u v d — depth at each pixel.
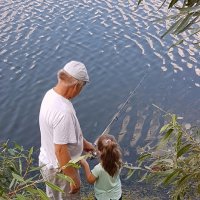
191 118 9.23
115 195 4.18
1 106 9.91
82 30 13.65
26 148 8.36
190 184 2.70
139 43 12.74
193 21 2.01
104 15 14.53
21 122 9.28
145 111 9.54
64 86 3.41
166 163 2.72
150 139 8.34
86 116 9.47
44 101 3.50
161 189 5.61
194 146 2.52
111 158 4.00
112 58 12.09
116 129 8.84
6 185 2.84
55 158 3.55
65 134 3.41
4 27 13.79
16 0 15.71
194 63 11.52
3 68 11.57
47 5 15.35
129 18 14.22
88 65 11.83
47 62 11.92
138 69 11.50
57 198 3.88
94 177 4.09
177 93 10.31
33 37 13.22
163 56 11.95
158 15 14.19
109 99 10.17
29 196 2.32
